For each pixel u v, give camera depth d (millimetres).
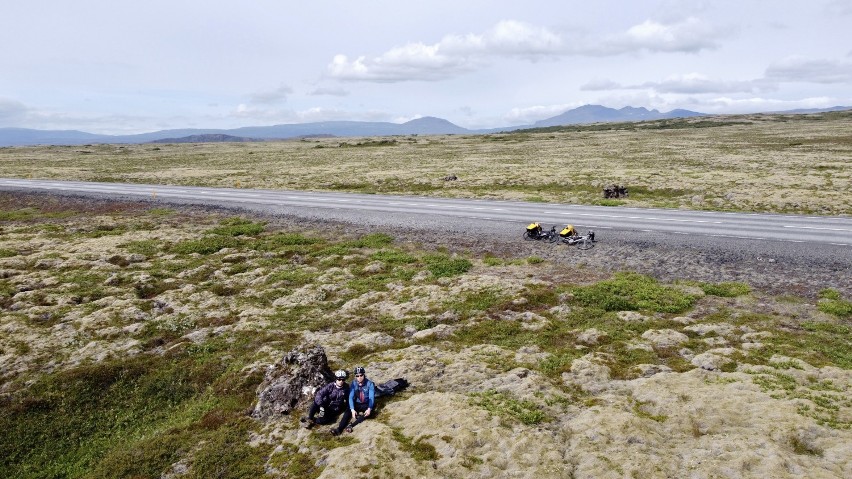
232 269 32125
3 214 53125
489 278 27484
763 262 27688
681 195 53000
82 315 24578
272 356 19938
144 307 26016
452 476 11391
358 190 65812
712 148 112250
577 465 11508
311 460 12859
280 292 27969
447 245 35281
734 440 11773
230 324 24047
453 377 16938
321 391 14812
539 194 56188
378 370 17922
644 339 19734
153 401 18547
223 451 14180
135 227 44531
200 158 137625
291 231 41594
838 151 92188
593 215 41812
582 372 16812
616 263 29484
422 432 13219
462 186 63594
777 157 85125
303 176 79938
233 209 50406
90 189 67000
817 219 37781
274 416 15570
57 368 20031
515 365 17781
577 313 22922
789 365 16312
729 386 14992
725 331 19984
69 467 15781
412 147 169125
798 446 11625
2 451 16266
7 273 30859
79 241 39094
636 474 10828
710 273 26859
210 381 19188
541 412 14094
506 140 193750
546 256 31562
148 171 95812
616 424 12828
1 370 19688
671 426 12812
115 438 16891
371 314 24422
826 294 22953
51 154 168125
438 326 22016
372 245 36281
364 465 11867
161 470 14102
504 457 11914
